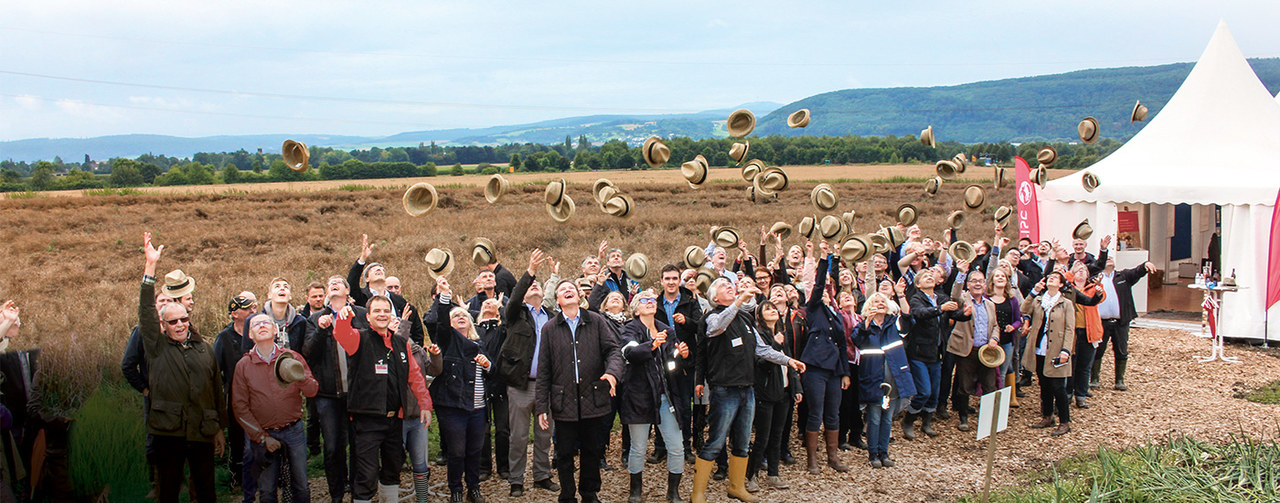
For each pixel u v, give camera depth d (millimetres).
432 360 6309
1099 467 7207
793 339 7379
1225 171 14844
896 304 7977
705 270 8633
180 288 6473
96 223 37281
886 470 7566
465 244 26281
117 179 89125
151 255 5578
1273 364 11820
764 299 7977
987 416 6270
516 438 6812
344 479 6527
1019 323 9078
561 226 30969
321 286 6949
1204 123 16016
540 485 6996
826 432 7512
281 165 97750
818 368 7332
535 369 6871
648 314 6484
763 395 6762
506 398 7164
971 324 8734
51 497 5727
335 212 42781
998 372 8961
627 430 7633
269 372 5844
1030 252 11875
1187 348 13016
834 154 106562
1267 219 13125
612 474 7461
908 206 11164
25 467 5500
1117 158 16375
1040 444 8312
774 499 6832
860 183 65625
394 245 25891
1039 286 9148
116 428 6551
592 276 8461
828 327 7438
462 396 6434
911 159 106812
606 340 6340
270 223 36219
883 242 9688
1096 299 9359
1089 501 6344
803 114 8305
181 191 58875
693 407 7770
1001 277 9039
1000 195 51031
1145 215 19000
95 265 22781
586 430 6316
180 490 5977
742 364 6488
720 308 6543
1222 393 10250
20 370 5473
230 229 32875
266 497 5898
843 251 8695
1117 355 10477
